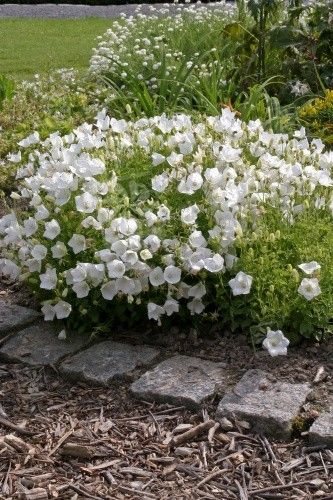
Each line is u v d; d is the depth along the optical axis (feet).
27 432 5.79
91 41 22.98
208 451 5.57
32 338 6.81
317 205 6.97
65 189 6.82
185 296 6.61
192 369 6.26
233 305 6.58
